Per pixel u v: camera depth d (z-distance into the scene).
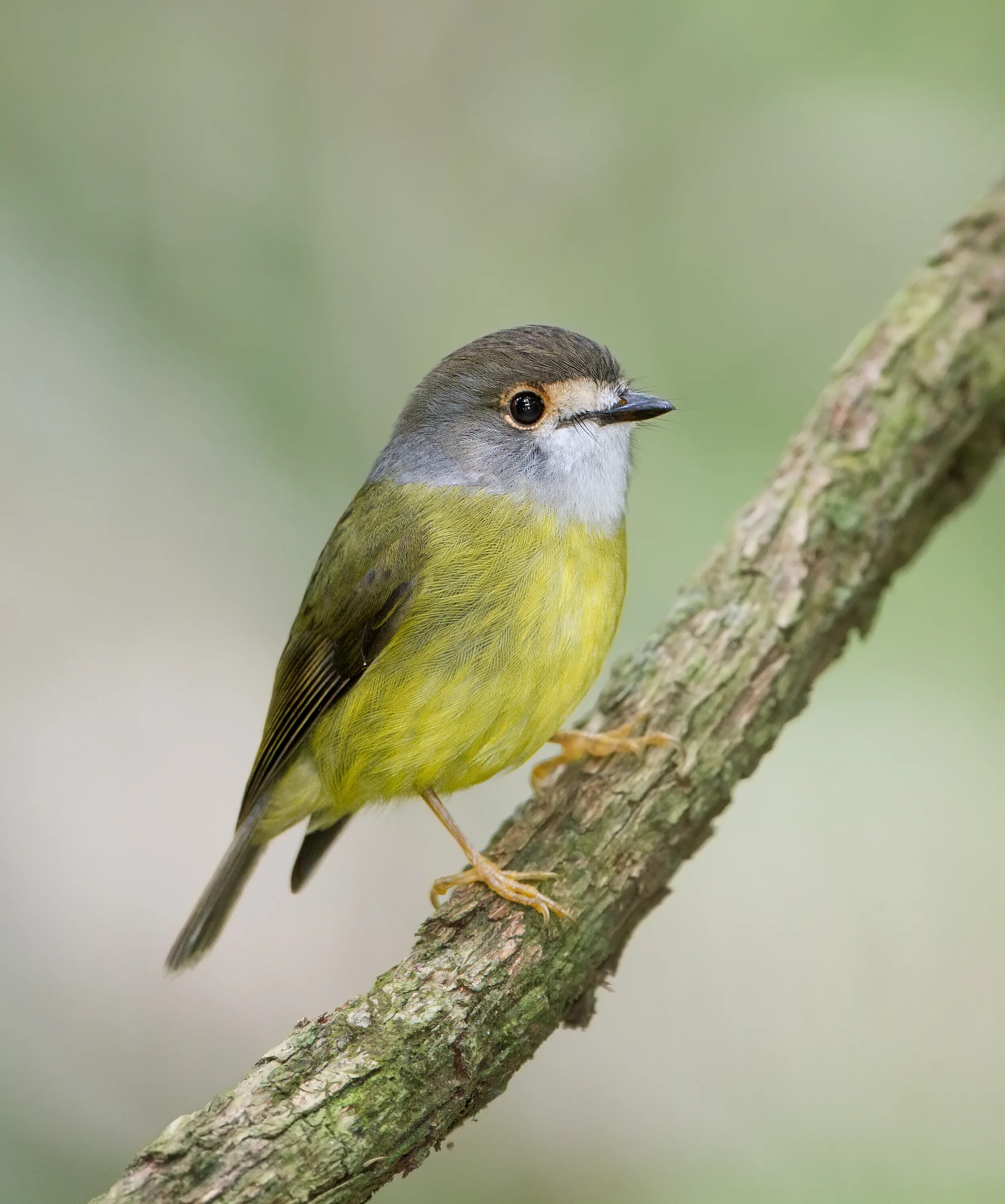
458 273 11.20
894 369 8.41
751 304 11.00
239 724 11.40
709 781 7.70
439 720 7.64
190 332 10.70
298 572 11.23
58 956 10.68
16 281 10.36
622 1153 9.91
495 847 7.58
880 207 10.95
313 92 11.39
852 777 10.59
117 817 11.12
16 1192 9.29
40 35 10.78
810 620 8.09
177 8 11.20
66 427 10.60
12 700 11.16
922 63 10.82
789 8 11.03
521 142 11.46
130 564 11.25
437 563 7.66
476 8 11.56
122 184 10.70
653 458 10.64
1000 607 10.60
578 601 7.61
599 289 11.20
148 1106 10.23
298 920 11.24
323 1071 6.07
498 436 7.82
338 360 10.94
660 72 11.34
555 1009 6.88
